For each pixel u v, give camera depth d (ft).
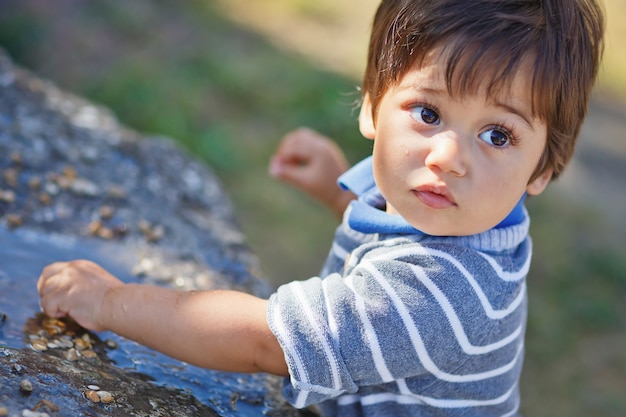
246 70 18.70
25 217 5.40
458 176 3.60
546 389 11.95
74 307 4.19
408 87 3.72
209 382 4.27
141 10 20.70
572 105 3.84
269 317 3.72
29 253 5.02
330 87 18.43
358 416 4.15
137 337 4.07
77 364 3.90
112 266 5.21
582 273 14.75
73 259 5.12
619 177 19.49
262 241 13.69
